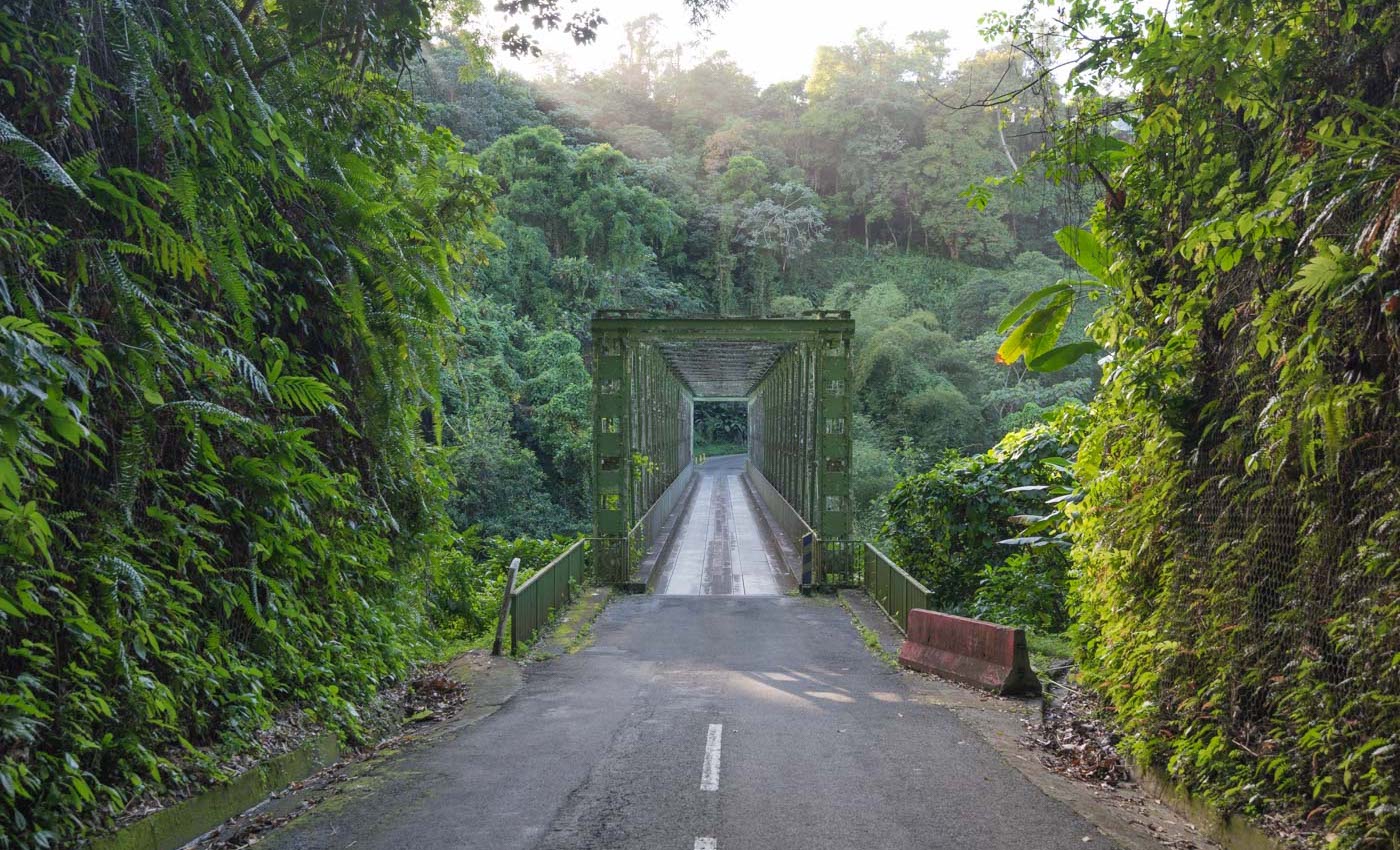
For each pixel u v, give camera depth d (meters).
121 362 5.13
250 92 5.86
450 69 60.41
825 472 18.91
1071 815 5.35
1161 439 6.25
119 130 5.59
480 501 38.25
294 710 6.66
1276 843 4.46
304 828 5.10
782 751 6.80
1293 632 4.84
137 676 4.92
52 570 4.42
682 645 12.45
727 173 85.44
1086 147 6.77
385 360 8.13
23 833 4.03
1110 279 7.09
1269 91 5.10
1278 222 4.70
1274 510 5.14
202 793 5.12
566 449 43.25
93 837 4.31
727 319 19.05
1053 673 9.71
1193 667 5.84
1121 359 6.97
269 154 6.64
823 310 19.14
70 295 4.95
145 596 5.25
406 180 9.73
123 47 5.34
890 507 15.57
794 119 98.88
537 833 5.01
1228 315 5.29
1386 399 4.29
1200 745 5.45
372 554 8.27
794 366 25.83
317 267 7.55
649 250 65.44
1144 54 5.32
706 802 5.55
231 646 6.21
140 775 4.93
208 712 5.77
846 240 91.75
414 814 5.33
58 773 4.33
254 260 6.98
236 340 6.73
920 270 81.00
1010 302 66.25
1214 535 5.72
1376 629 4.14
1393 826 3.94
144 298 5.14
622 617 15.24
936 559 14.94
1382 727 4.09
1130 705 6.51
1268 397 5.16
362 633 8.21
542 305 53.22
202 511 5.67
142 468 5.27
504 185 57.19
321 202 7.54
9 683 4.28
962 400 56.88
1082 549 7.81
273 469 6.42
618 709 8.34
